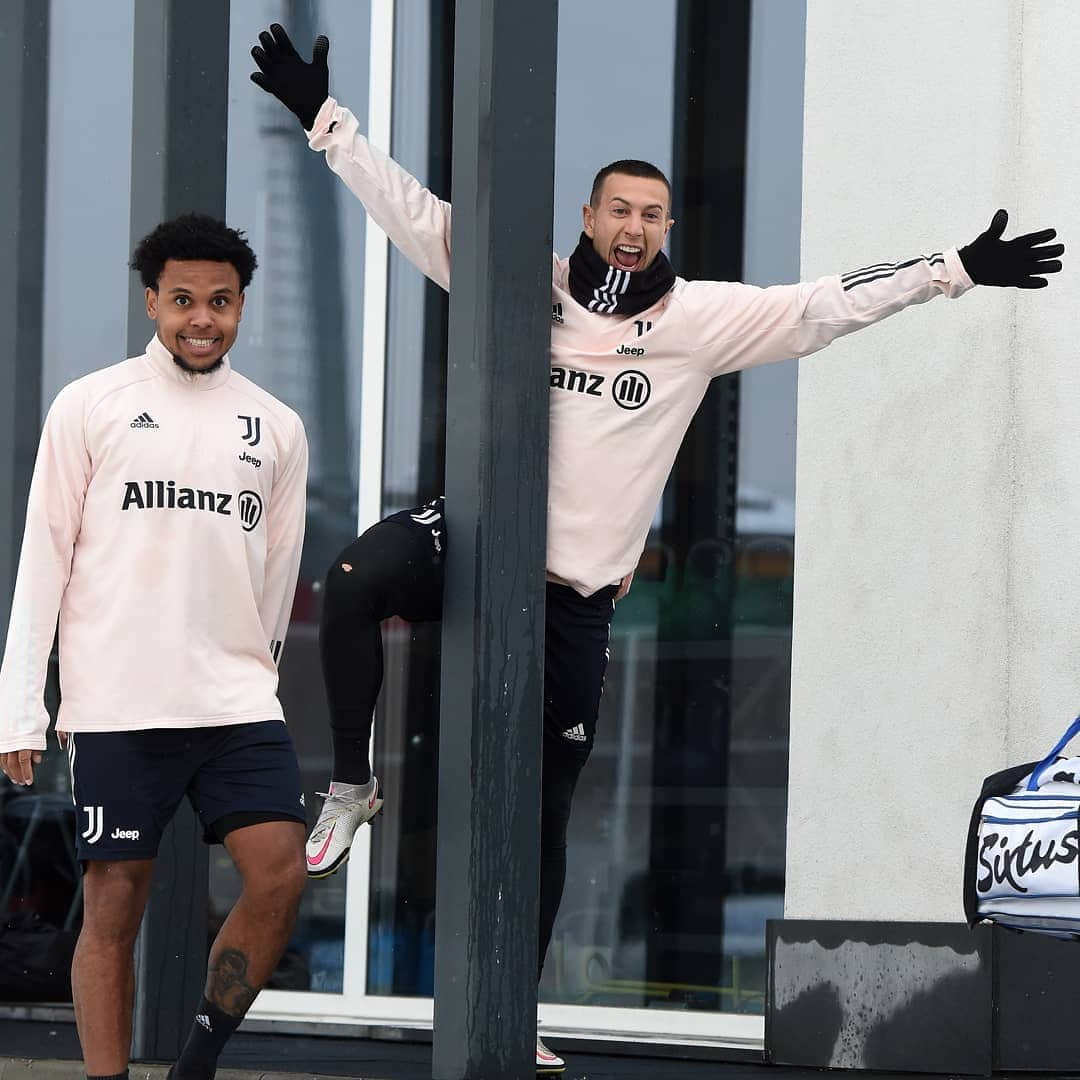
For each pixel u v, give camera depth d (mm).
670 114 20328
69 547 12914
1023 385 18062
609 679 20172
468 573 13305
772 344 14109
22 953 21547
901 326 18406
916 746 18141
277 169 21688
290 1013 20766
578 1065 18156
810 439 18750
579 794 20188
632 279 14086
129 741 12797
